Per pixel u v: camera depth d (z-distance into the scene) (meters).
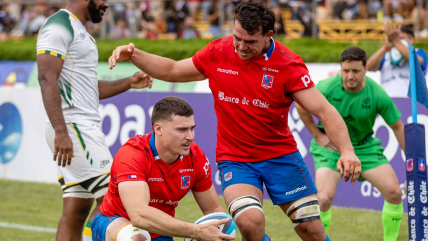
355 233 19.53
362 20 46.12
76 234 15.07
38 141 29.34
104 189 14.66
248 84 12.27
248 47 11.61
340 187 23.64
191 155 12.38
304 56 40.06
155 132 11.82
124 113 28.03
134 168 11.56
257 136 12.71
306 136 23.88
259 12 11.34
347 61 16.73
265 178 13.03
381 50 25.20
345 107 17.55
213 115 25.89
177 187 12.28
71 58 14.78
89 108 15.20
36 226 20.89
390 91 25.17
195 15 52.69
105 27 54.53
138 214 11.07
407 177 13.55
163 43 48.41
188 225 10.82
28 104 29.44
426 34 44.06
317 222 12.94
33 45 52.91
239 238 19.20
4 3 61.06
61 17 14.62
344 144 11.84
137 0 53.62
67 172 14.92
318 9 48.75
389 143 22.50
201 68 12.94
